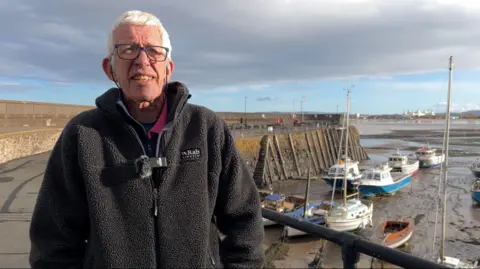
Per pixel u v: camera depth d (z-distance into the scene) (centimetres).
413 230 2020
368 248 191
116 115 175
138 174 170
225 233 206
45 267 181
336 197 3020
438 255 1653
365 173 3150
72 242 183
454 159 5169
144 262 167
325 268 1266
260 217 209
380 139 9238
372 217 2361
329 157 5212
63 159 177
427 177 3953
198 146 185
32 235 186
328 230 213
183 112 192
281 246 1459
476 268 1525
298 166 4191
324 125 6328
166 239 168
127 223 167
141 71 179
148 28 186
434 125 17275
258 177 3547
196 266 172
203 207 178
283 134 4166
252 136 3759
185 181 177
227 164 198
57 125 2952
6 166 1533
